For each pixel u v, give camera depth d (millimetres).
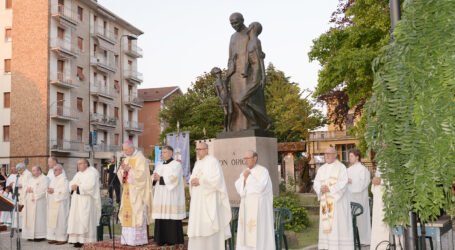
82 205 9773
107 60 46594
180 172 8070
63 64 39375
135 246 8047
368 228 9180
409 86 3508
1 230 12930
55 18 38156
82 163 10000
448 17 3359
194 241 7336
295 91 34312
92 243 8508
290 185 17016
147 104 57938
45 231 11016
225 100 12211
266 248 6824
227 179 11484
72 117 38750
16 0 38094
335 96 22516
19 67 37562
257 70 11750
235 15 12195
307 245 8969
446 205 3650
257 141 11266
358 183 9148
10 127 37312
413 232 3742
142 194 8320
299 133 34594
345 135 48781
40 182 11008
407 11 3486
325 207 7238
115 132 47438
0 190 14008
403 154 3648
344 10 21297
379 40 17078
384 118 3656
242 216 6992
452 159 3395
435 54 3414
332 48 18062
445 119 3385
